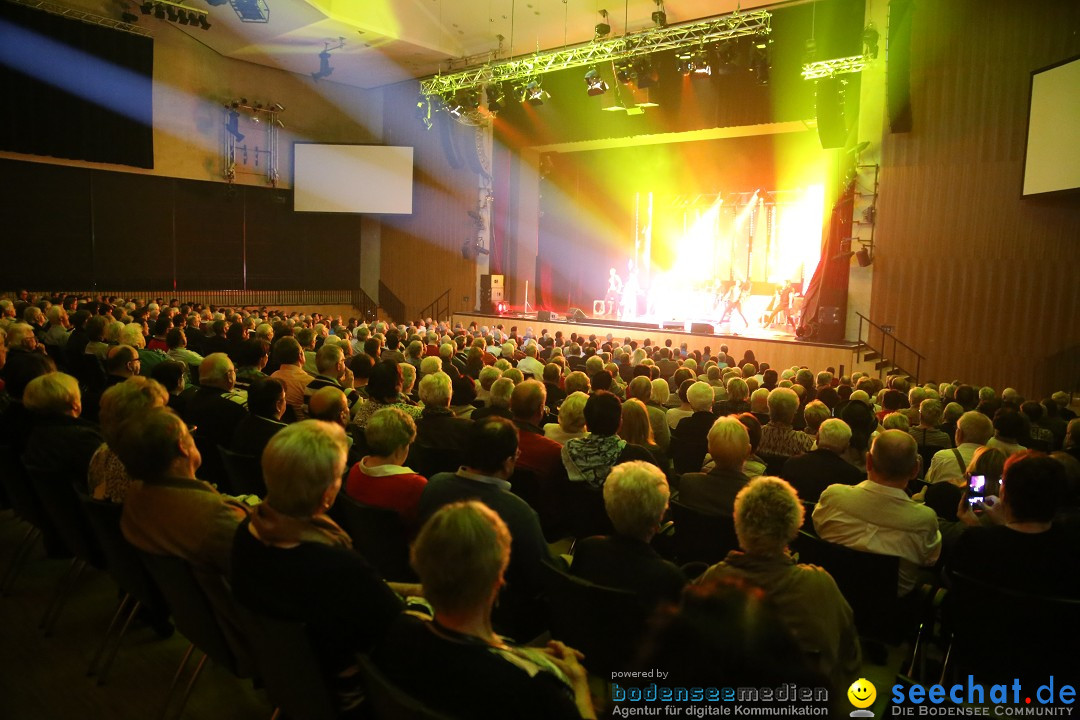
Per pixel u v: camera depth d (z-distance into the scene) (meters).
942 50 13.79
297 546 2.04
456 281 21.62
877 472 3.25
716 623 1.22
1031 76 11.84
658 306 20.98
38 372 4.21
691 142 19.53
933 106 13.94
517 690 1.62
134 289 18.92
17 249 16.98
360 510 3.10
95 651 3.38
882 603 3.10
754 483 2.42
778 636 1.21
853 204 14.82
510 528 2.84
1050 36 12.88
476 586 1.66
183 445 2.59
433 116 20.16
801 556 3.28
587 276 22.03
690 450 5.30
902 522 3.15
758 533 2.31
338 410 4.07
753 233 19.95
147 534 2.50
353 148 21.34
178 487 2.52
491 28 17.70
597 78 15.08
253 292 21.30
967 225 13.73
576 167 21.58
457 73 18.55
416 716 1.52
